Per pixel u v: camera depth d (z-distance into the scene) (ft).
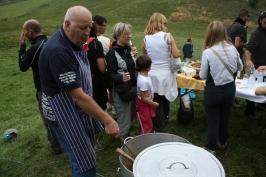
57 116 6.83
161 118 12.12
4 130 16.22
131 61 10.91
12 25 90.84
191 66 14.90
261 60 13.85
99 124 8.15
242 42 15.84
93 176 7.63
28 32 10.16
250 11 96.32
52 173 10.92
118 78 10.27
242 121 14.21
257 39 13.64
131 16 96.22
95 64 10.44
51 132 11.68
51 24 85.66
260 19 13.51
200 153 6.07
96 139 12.10
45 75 6.66
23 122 17.43
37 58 9.90
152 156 5.98
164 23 11.56
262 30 13.62
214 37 9.70
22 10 124.88
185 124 14.10
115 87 10.72
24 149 12.94
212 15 93.81
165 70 11.42
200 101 17.34
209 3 100.73
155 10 98.53
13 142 13.78
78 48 6.90
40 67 6.75
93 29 10.38
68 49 6.48
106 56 10.60
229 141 12.43
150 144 8.43
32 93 26.53
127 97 10.63
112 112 14.60
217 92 9.81
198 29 79.56
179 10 97.25
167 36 11.16
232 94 9.98
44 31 72.84
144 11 98.68
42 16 109.70
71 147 6.96
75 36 6.45
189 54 35.17
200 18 91.35
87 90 7.28
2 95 26.55
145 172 5.52
